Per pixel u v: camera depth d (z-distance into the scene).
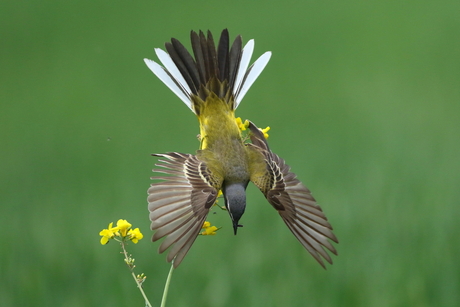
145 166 16.19
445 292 10.38
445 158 15.20
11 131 19.17
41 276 10.76
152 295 10.45
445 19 26.16
